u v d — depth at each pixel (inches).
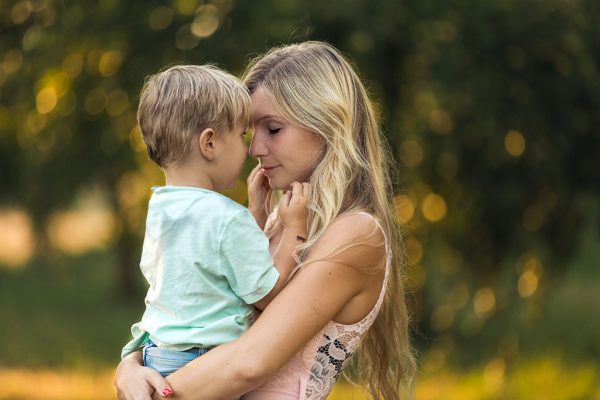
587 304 1042.1
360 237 195.6
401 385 228.8
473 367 712.4
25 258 1787.6
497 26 550.9
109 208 1015.0
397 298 222.1
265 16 509.0
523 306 634.8
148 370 193.5
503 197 602.5
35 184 738.2
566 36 551.8
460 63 547.8
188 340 190.5
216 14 522.9
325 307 191.5
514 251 622.5
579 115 580.4
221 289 192.1
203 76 199.3
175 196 196.7
